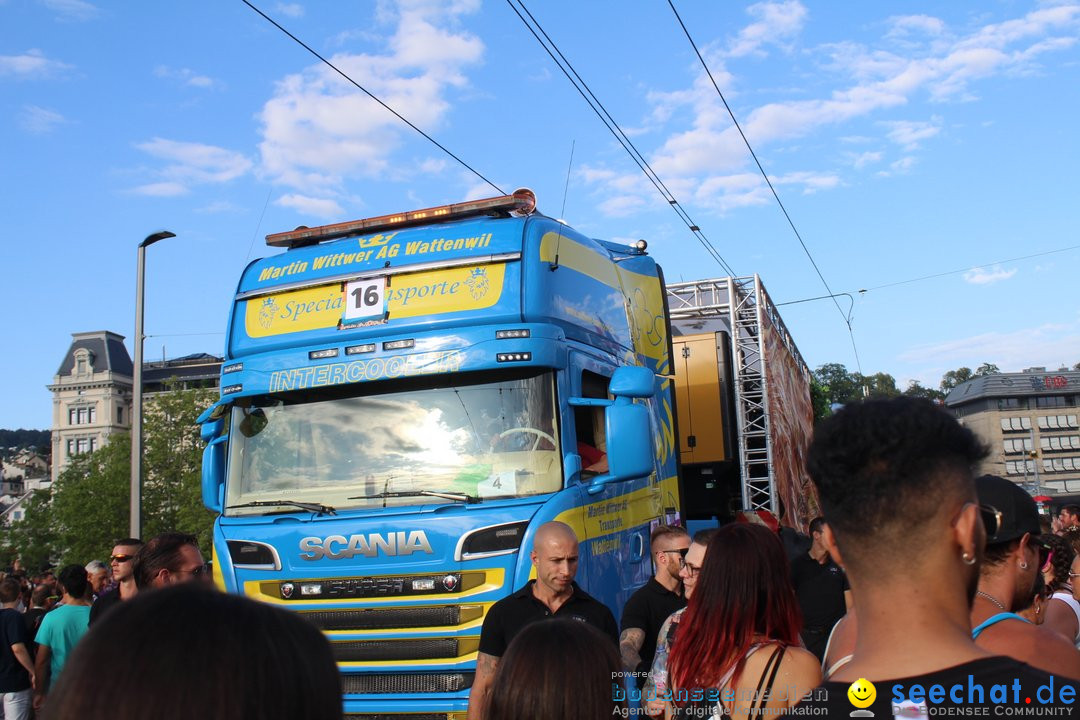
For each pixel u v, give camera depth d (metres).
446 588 6.01
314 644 1.52
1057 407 95.19
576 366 6.78
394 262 6.94
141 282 20.75
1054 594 5.09
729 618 3.33
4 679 9.16
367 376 6.64
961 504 1.86
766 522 12.40
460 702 5.90
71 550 56.75
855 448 1.89
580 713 2.70
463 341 6.46
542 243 6.86
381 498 6.43
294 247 7.98
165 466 55.91
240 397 7.05
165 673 1.35
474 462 6.38
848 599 6.70
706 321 13.72
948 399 104.44
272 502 6.70
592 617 5.14
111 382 99.19
